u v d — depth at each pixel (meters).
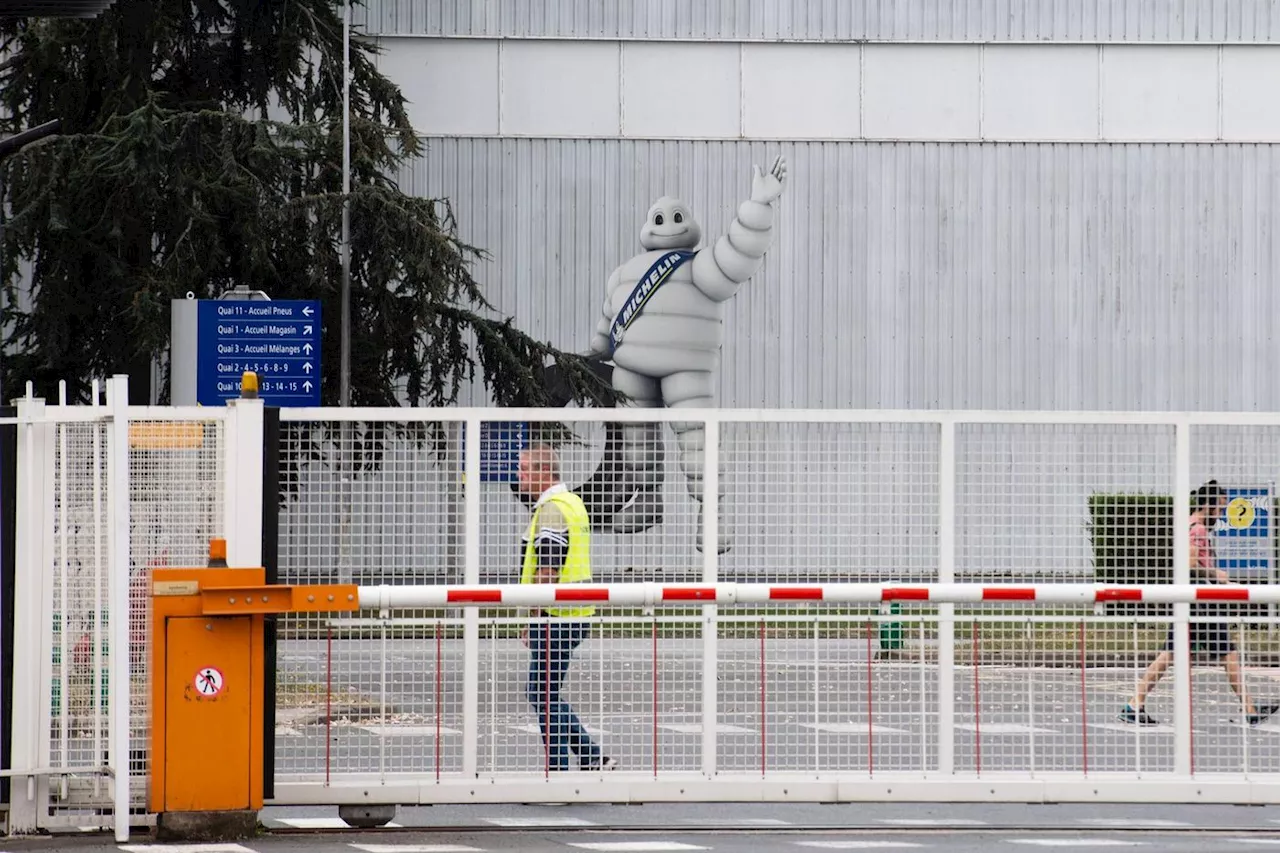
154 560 31.88
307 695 33.91
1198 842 31.84
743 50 118.94
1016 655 35.28
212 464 32.06
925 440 34.94
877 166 119.06
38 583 31.00
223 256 95.06
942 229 119.06
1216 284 119.62
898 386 118.75
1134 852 30.25
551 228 118.19
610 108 118.50
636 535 34.56
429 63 117.62
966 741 35.31
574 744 34.28
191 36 100.75
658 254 118.06
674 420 34.44
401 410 33.41
